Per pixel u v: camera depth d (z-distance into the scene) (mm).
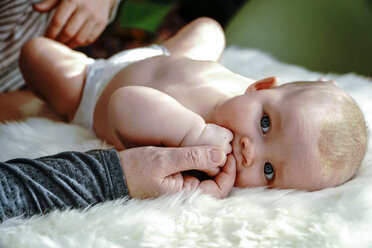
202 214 934
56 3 1679
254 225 899
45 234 844
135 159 988
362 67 2217
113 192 957
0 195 863
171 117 1074
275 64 1931
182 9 2906
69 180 919
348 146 1048
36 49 1458
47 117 1532
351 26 2234
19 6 1591
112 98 1138
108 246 822
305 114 1037
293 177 1040
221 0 2822
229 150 1059
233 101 1110
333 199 993
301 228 898
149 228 868
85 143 1238
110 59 1503
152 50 1595
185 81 1312
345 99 1110
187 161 984
